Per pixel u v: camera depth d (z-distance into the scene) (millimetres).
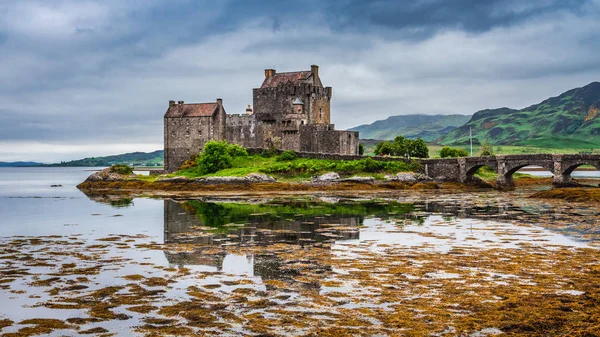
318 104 163375
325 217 71438
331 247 48844
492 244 49188
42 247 50438
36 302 32094
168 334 26781
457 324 27422
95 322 28578
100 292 34094
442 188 128375
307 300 31875
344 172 130625
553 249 46031
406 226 62125
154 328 27625
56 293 33969
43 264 42531
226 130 155750
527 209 77875
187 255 45750
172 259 44156
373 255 44719
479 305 30266
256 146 155000
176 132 153625
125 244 51781
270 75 167875
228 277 37719
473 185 131250
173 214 77250
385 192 119188
